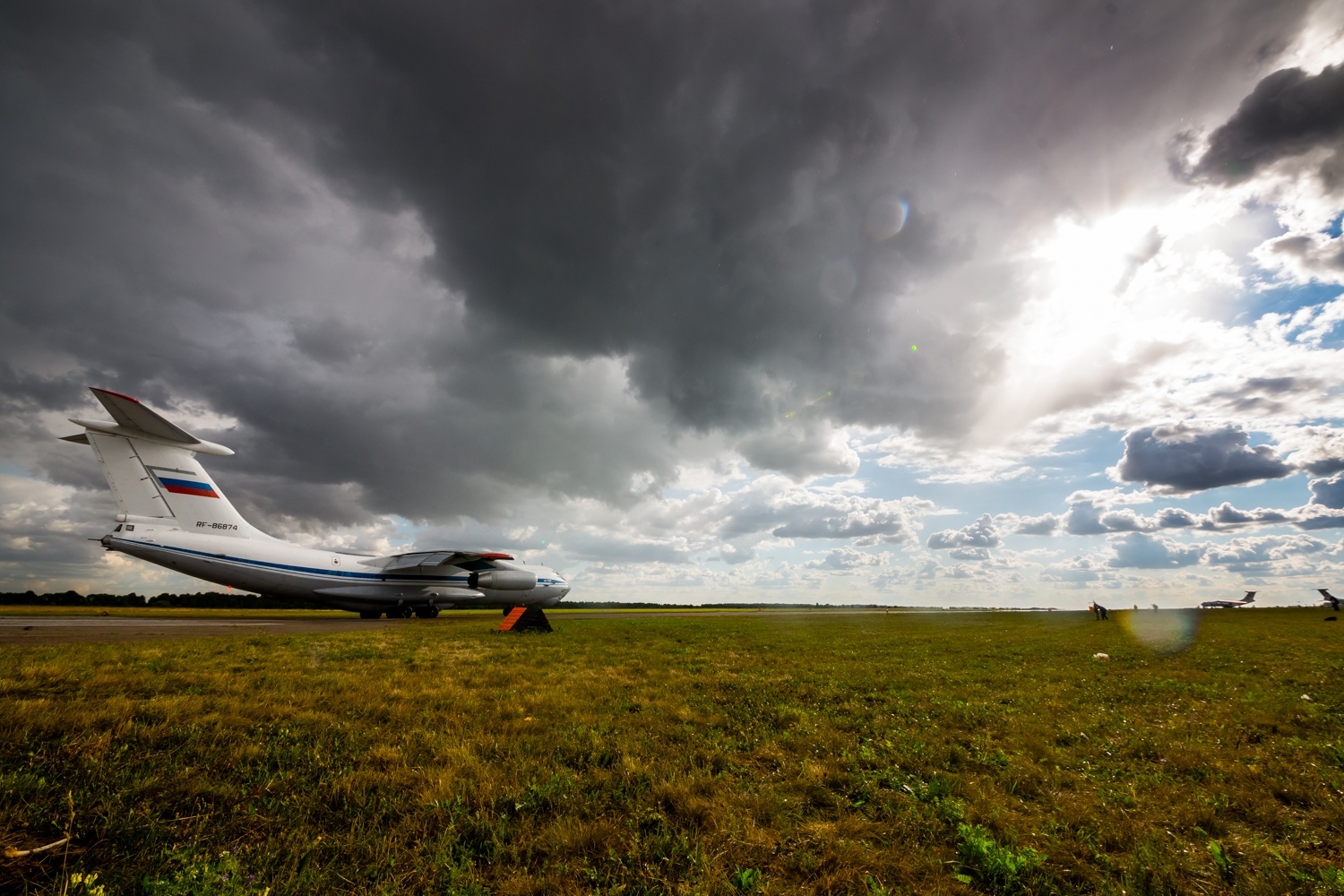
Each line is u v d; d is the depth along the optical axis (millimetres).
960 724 9609
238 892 3588
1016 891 4199
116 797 5004
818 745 7938
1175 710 11094
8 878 3771
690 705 10586
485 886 4016
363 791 5527
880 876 4336
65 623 27609
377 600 38594
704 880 4062
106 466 29297
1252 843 5031
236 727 7633
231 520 33188
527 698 10438
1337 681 15195
